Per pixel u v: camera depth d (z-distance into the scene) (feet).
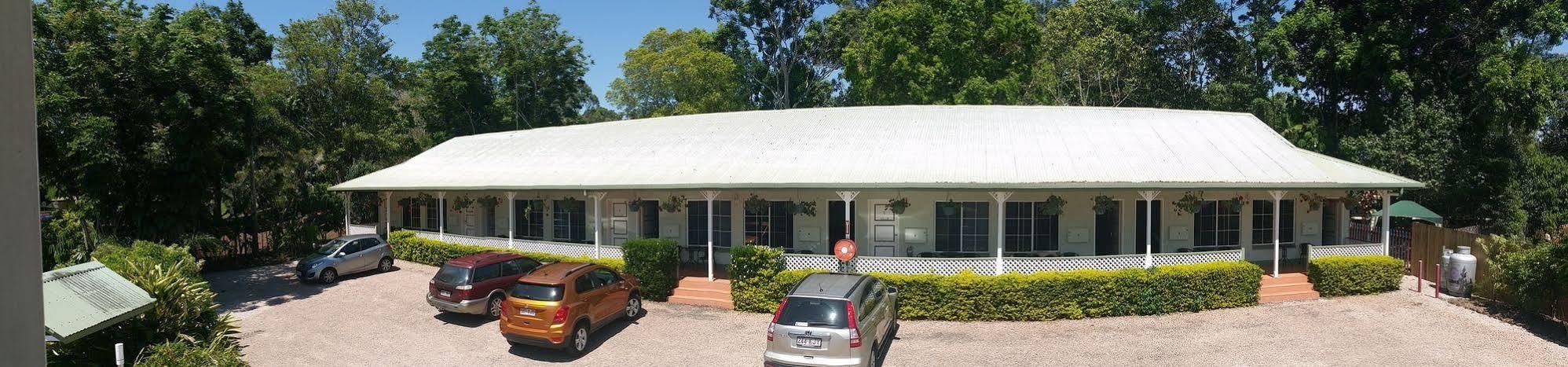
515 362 39.73
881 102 117.80
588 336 41.91
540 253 64.59
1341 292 52.85
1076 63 126.11
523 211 78.13
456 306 48.14
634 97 180.75
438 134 149.07
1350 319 45.96
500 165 77.56
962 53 112.06
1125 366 37.09
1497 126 88.28
